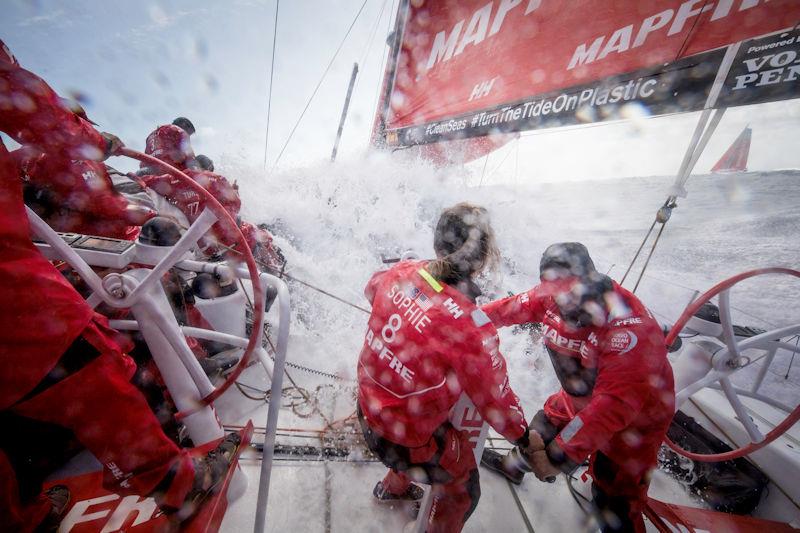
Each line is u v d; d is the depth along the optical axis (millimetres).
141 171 2162
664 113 1530
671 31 1467
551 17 1987
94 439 844
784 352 2953
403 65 3586
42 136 894
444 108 3080
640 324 1240
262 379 2082
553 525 1545
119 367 875
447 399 980
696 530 1305
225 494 1131
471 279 1061
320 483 1522
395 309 1062
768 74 1201
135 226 1575
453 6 2824
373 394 1081
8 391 719
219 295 1871
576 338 1473
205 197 917
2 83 827
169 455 940
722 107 1341
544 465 1187
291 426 1795
